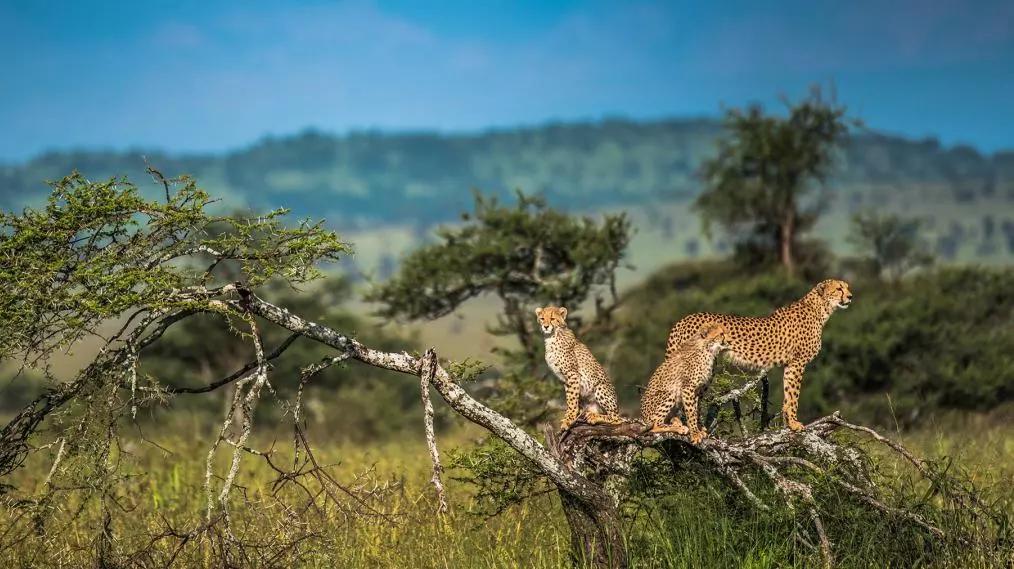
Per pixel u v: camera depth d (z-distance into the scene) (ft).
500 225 73.82
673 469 31.63
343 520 34.19
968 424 76.28
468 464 32.86
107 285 25.71
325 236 27.35
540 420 56.03
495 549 33.14
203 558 31.40
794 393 36.63
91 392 26.07
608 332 76.89
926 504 31.89
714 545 29.91
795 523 29.53
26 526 32.42
